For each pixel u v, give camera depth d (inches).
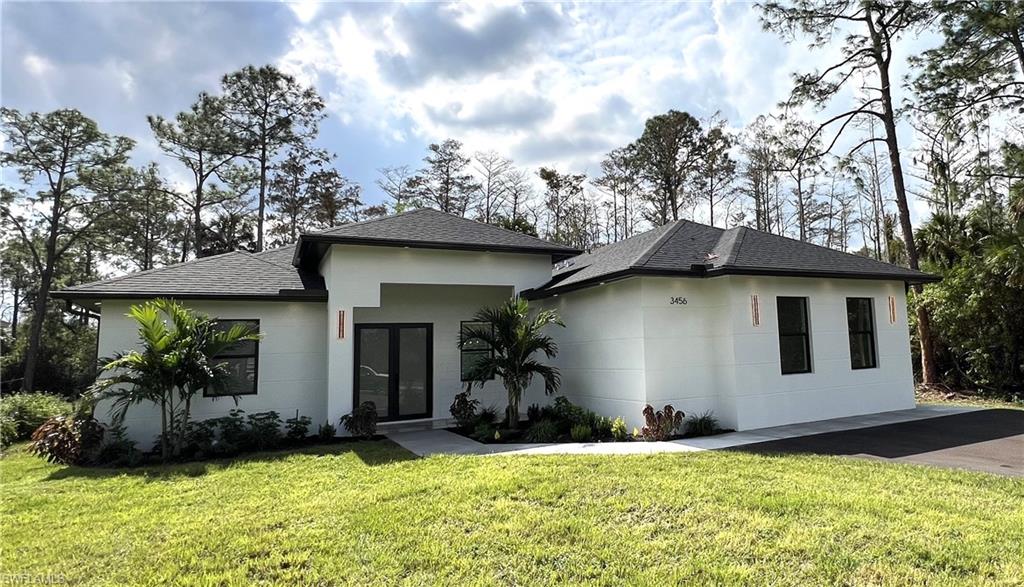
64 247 1246.3
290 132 1364.4
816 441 345.1
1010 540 167.8
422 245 457.4
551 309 517.7
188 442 383.2
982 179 713.0
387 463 314.0
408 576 155.6
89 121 1219.2
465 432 443.2
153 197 1339.8
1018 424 387.2
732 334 401.1
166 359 353.1
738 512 198.2
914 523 183.0
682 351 405.4
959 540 168.9
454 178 1557.6
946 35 689.0
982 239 615.8
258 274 488.7
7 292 1594.5
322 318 469.1
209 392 425.4
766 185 1507.1
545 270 526.0
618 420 392.2
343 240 434.6
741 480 242.7
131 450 360.5
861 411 451.2
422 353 538.9
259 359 447.2
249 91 1306.6
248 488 261.0
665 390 395.2
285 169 1411.2
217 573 160.6
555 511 205.5
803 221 1512.1
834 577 149.0
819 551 163.9
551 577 153.0
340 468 303.7
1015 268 532.4
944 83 713.0
